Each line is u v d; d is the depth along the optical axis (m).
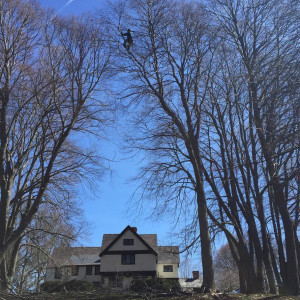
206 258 13.17
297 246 17.06
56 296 12.08
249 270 14.59
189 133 15.29
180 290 12.97
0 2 15.93
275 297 12.55
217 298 11.70
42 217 18.50
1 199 14.96
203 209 13.98
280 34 15.13
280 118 13.72
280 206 15.17
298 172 14.05
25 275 28.36
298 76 13.36
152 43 16.08
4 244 13.09
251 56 16.08
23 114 16.89
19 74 15.66
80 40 15.37
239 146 16.42
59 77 14.94
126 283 38.12
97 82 15.40
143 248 40.19
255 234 15.48
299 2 14.57
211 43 16.17
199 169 14.71
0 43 15.98
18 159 17.00
